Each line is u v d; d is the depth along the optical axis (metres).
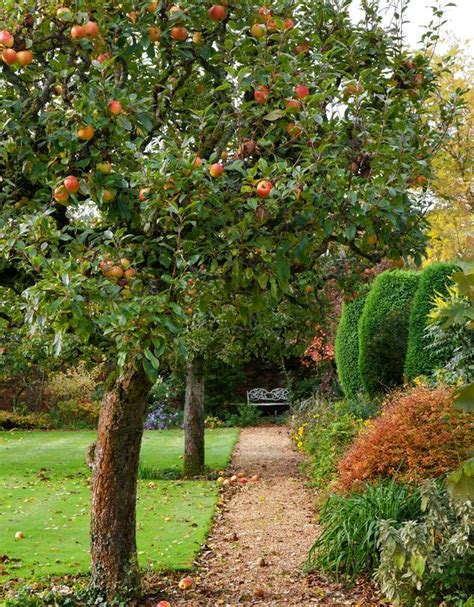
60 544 6.23
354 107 4.08
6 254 3.59
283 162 3.66
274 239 3.85
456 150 14.77
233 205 3.92
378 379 11.38
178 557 5.84
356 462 6.16
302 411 15.17
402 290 11.48
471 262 2.00
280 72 3.99
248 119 3.99
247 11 4.12
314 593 4.89
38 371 18.58
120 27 3.92
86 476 10.43
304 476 10.08
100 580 4.72
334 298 13.59
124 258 3.70
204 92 4.70
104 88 3.58
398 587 4.11
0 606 4.32
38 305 3.40
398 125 4.13
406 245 4.40
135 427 4.73
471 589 4.06
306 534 6.71
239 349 9.53
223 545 6.38
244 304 4.30
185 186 3.59
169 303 3.53
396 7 4.68
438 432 5.88
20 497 8.58
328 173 3.76
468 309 1.98
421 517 4.84
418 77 4.73
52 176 3.72
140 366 4.27
